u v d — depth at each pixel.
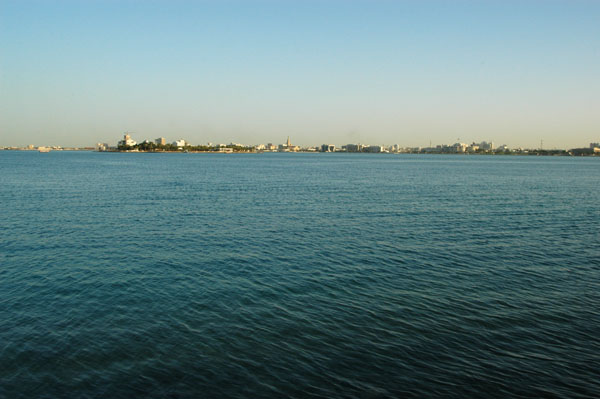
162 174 111.00
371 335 16.39
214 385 13.14
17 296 20.14
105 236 33.09
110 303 19.38
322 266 25.27
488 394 12.83
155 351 15.08
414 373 13.86
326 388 13.03
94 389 12.88
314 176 106.38
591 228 37.38
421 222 39.81
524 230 36.31
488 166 187.12
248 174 113.56
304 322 17.48
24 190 66.62
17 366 14.02
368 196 61.19
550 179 100.81
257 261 26.25
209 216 42.66
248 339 15.99
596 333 16.73
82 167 145.12
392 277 23.31
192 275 23.44
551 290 21.53
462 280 22.92
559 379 13.61
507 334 16.58
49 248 29.25
